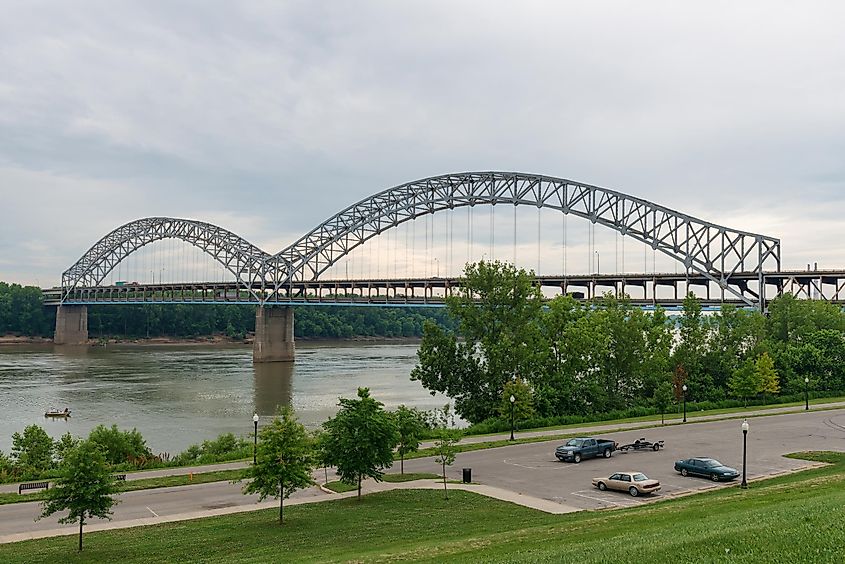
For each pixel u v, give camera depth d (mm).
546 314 78812
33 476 46625
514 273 76438
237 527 32219
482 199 146375
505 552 24344
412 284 176500
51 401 100250
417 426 46500
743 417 67250
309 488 40938
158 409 93438
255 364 164250
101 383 122312
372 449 37438
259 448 33969
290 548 28391
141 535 31109
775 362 86062
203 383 122688
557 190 138625
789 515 23641
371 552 26797
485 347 74562
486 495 38000
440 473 44469
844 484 33188
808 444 51438
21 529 32688
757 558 18938
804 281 123438
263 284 188625
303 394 108000
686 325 86125
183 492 40062
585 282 144875
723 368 84250
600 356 76938
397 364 163750
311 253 185750
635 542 22453
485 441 56875
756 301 121688
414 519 32969
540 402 70312
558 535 26703
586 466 45750
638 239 132875
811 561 18406
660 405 73500
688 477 41844
